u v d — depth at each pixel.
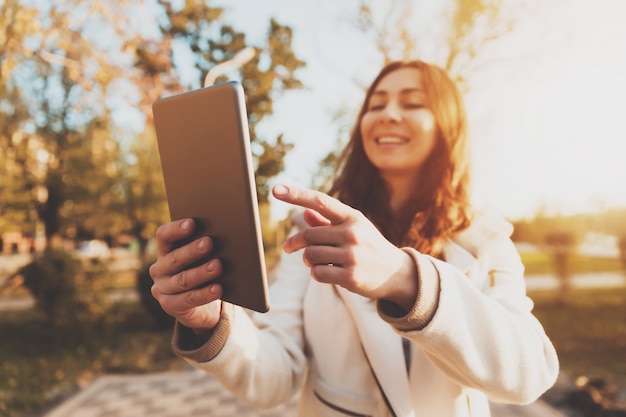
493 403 4.72
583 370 5.77
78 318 8.08
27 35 4.33
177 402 5.08
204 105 0.87
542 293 12.02
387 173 1.46
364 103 1.53
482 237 1.24
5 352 7.41
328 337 1.24
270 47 7.52
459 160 1.38
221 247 0.86
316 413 1.25
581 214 10.48
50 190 12.91
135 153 18.73
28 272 8.05
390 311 0.84
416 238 1.29
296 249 0.79
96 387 5.68
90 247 22.08
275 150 7.62
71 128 11.98
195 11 6.61
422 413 1.09
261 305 0.80
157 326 8.95
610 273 15.95
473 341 0.86
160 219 18.41
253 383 1.13
